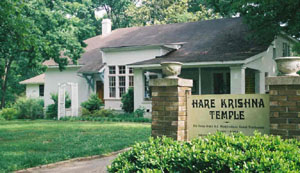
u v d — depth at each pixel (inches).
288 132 206.2
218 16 1387.8
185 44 896.3
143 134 520.4
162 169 165.3
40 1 741.9
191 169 160.4
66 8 860.0
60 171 289.7
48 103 1133.7
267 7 629.0
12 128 656.4
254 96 226.4
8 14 454.3
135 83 852.0
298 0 585.6
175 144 192.7
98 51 1119.0
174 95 248.4
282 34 866.8
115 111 945.5
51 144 429.4
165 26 1095.0
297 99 205.0
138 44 997.8
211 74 893.8
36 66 723.4
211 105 241.8
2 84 1267.2
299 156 154.6
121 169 173.5
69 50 821.2
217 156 156.6
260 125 223.6
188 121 250.1
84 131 580.4
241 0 650.2
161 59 812.0
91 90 1040.8
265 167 142.9
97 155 358.6
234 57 678.5
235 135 195.9
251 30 775.1
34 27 623.2
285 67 209.3
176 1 1541.6
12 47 577.6
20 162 312.0
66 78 1103.6
